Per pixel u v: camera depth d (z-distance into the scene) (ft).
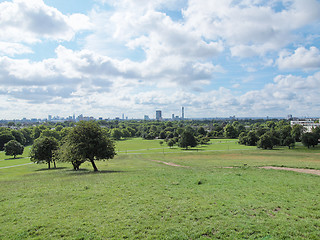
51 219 42.14
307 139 306.76
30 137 525.75
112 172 106.52
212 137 594.65
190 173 91.56
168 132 611.06
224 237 34.50
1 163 219.82
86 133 119.03
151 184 68.23
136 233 36.47
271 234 35.04
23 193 61.41
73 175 100.89
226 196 53.62
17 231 37.50
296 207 46.06
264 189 59.67
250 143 387.55
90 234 36.14
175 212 44.24
